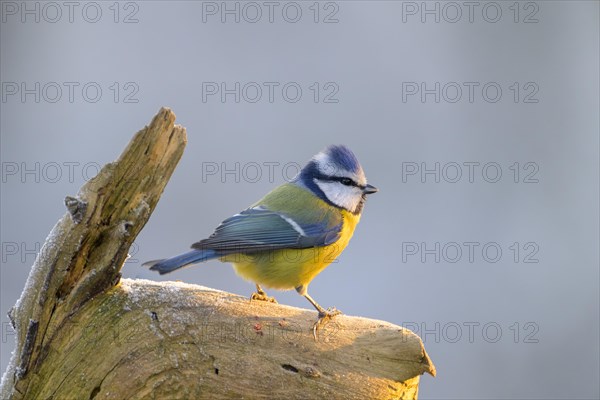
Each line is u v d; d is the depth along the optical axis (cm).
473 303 1165
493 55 1430
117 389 626
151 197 639
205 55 1405
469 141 1356
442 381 1116
